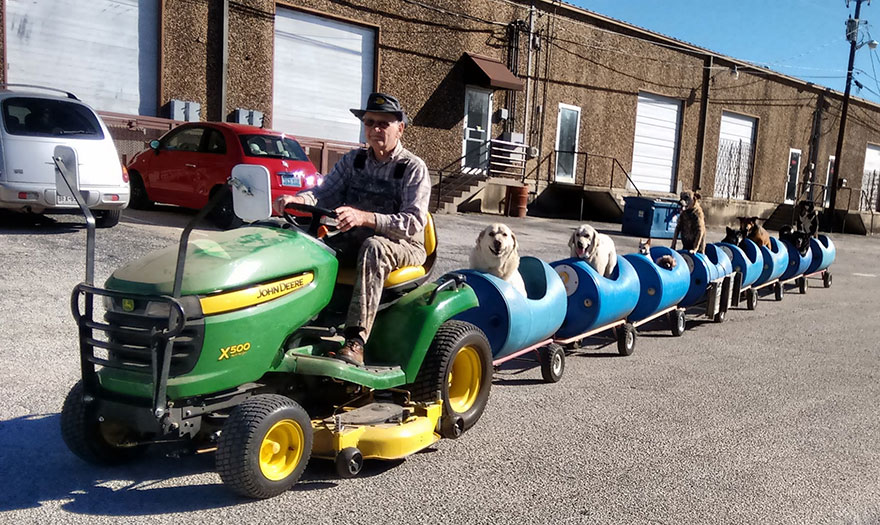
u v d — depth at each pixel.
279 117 17.97
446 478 4.18
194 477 3.90
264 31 17.14
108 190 9.66
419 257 4.54
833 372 7.52
